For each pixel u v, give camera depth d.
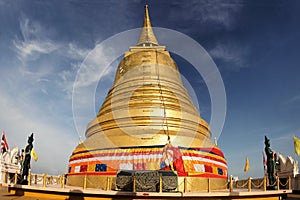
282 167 34.41
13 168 33.81
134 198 18.58
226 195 19.42
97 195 18.92
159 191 18.97
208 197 19.12
